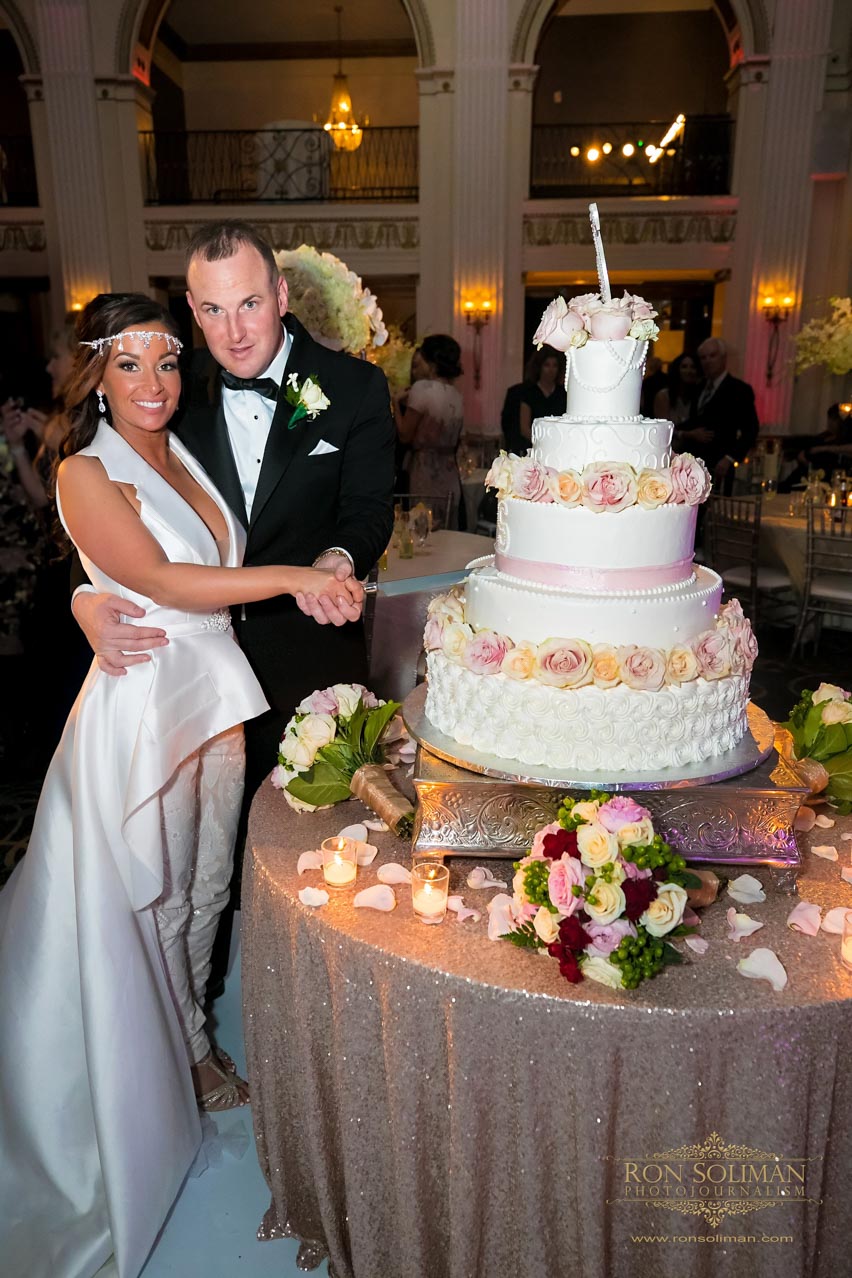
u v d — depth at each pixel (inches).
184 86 653.3
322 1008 67.4
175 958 83.7
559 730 66.1
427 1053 60.9
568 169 626.5
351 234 496.7
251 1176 85.4
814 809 82.2
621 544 67.4
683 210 478.0
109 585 78.0
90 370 76.0
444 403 244.7
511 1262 62.5
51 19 466.9
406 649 166.4
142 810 74.2
